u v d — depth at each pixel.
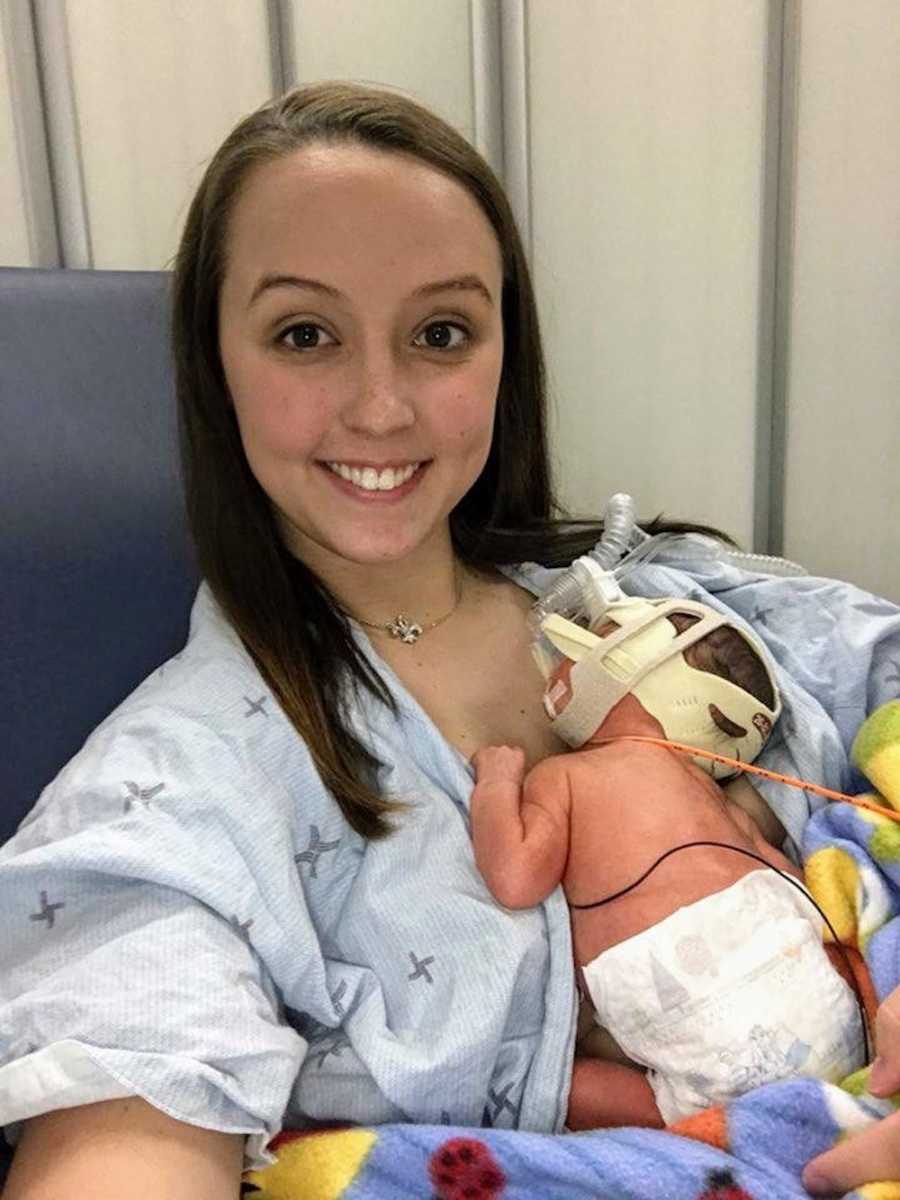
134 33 1.06
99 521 0.93
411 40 1.13
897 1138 0.63
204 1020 0.61
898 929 0.79
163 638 0.95
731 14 1.16
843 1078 0.73
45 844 0.68
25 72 1.03
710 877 0.76
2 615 0.89
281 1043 0.64
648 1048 0.73
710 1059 0.71
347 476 0.81
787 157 1.20
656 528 1.10
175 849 0.67
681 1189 0.63
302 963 0.70
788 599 1.05
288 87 1.11
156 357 0.96
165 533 0.95
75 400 0.93
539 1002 0.76
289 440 0.78
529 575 1.04
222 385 0.85
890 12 1.16
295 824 0.76
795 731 0.94
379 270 0.75
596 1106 0.75
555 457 1.28
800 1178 0.66
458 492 0.84
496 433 1.00
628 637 0.86
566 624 0.89
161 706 0.76
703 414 1.29
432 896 0.75
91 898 0.66
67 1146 0.58
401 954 0.74
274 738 0.77
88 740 0.78
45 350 0.92
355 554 0.82
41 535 0.90
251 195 0.77
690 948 0.73
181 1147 0.58
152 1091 0.58
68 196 1.07
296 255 0.74
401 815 0.78
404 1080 0.69
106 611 0.93
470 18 1.13
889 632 1.01
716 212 1.22
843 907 0.83
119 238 1.10
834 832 0.88
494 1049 0.71
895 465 1.31
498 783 0.81
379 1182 0.65
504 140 1.17
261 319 0.77
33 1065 0.58
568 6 1.15
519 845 0.77
